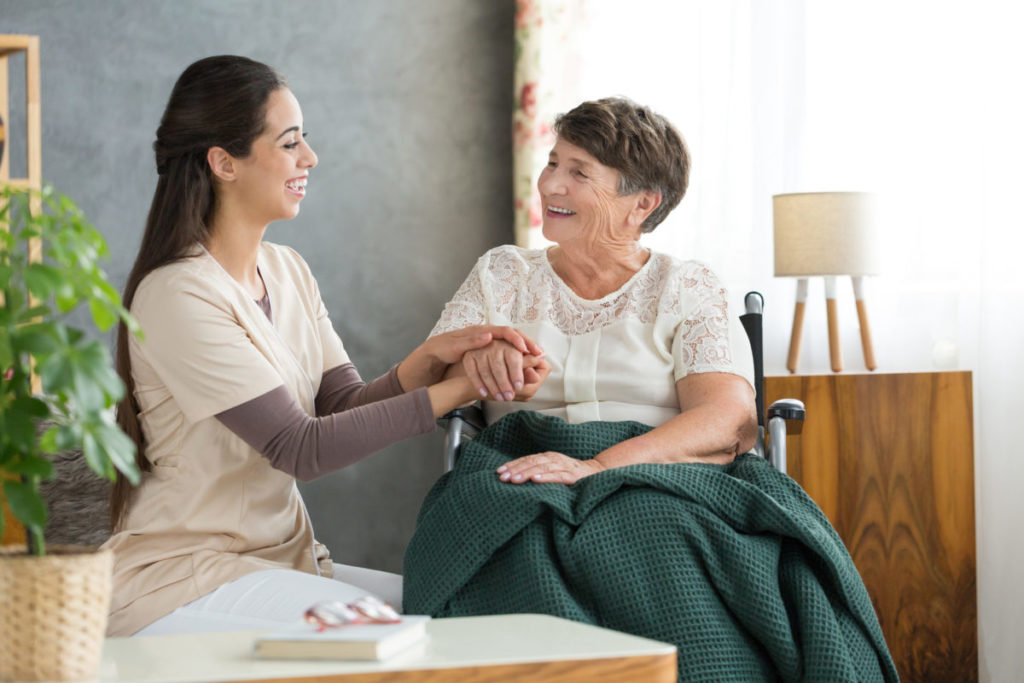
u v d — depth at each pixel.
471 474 1.83
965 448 2.78
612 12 3.37
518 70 3.35
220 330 1.75
